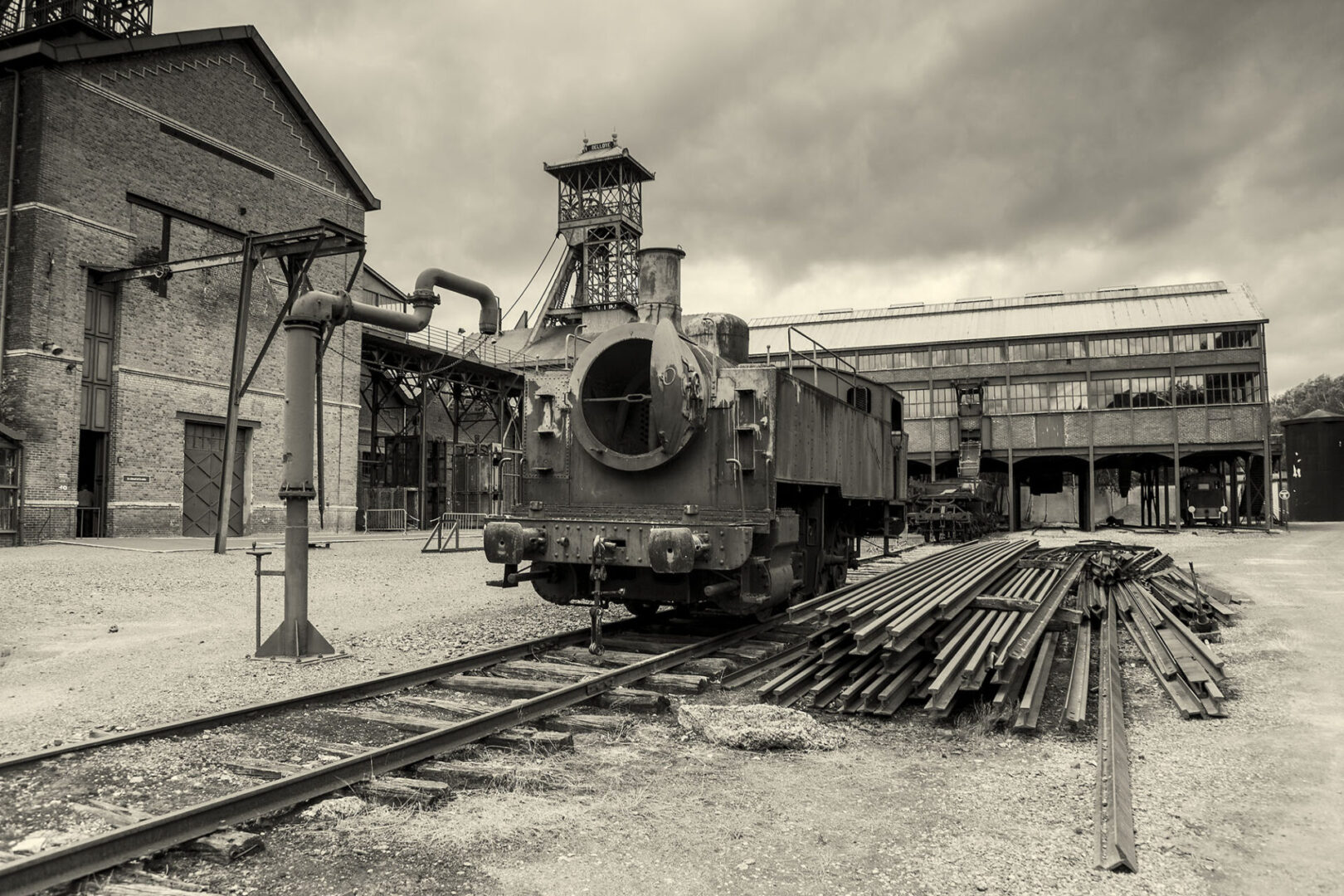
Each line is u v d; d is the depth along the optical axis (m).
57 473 21.45
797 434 9.43
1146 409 41.56
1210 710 6.42
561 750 5.56
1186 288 44.12
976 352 44.22
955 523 32.97
